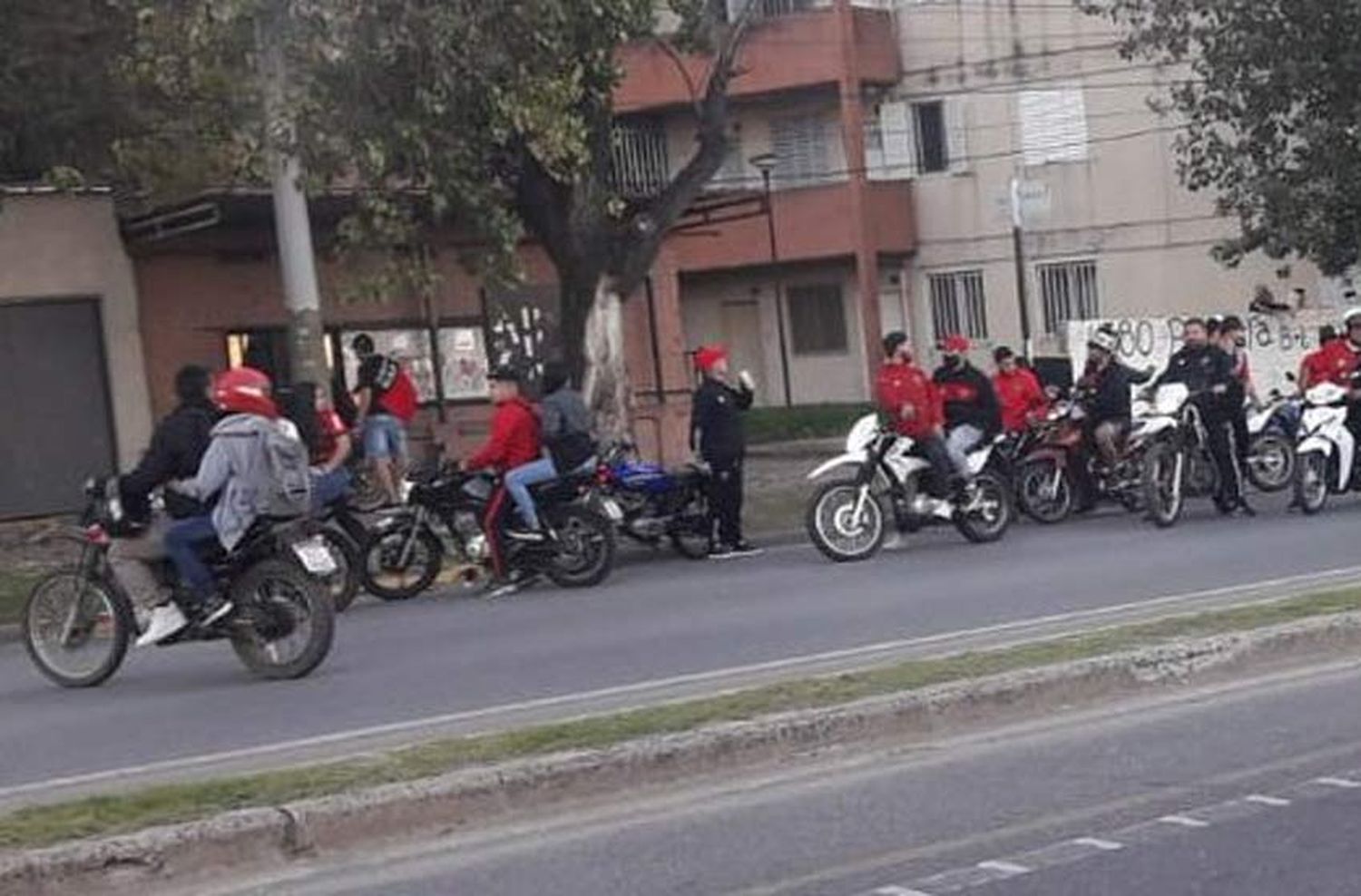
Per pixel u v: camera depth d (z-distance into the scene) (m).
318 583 12.23
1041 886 6.87
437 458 23.30
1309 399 19.89
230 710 11.13
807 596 15.10
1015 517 20.48
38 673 13.38
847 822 7.86
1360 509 19.98
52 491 23.39
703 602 15.14
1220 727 9.34
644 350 29.19
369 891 7.10
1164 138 37.53
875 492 17.95
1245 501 20.42
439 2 16.91
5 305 23.12
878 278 40.19
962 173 39.91
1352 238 25.95
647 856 7.45
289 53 16.91
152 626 12.26
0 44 18.41
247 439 12.05
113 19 18.84
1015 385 20.89
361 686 11.78
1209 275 37.31
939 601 14.22
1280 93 25.48
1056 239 38.97
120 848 7.01
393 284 19.38
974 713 9.43
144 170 20.08
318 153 17.38
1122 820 7.73
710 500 18.92
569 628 14.09
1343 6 24.70
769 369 41.84
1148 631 10.81
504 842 7.72
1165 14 26.31
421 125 17.53
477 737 8.77
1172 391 19.83
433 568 17.00
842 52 38.97
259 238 25.02
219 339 24.89
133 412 23.98
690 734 8.57
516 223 19.03
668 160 40.28
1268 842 7.30
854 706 9.09
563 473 16.72
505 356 27.06
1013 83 39.22
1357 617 11.14
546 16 17.47
